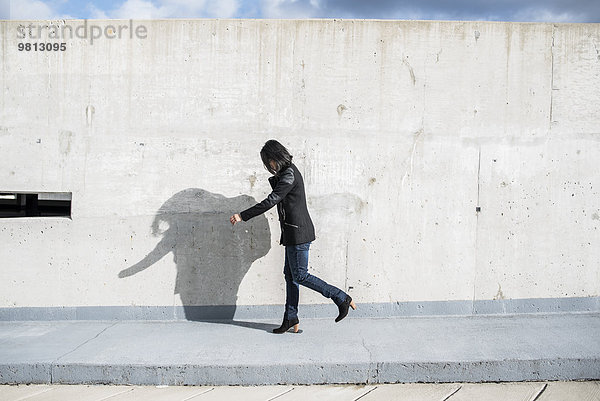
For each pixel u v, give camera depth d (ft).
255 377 11.92
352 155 15.08
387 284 15.26
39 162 15.08
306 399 11.16
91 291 15.26
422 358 12.02
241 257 15.25
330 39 14.88
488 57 14.94
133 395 11.44
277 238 15.20
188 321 15.23
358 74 14.97
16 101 14.97
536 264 15.29
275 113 15.03
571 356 11.92
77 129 15.03
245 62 14.96
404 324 14.58
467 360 11.85
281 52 14.93
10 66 14.92
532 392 11.32
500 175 15.16
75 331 14.33
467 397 11.12
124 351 12.75
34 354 12.54
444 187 15.16
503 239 15.26
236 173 15.12
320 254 15.21
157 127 15.03
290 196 13.16
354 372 11.92
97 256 15.23
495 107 15.05
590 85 15.02
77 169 15.08
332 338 13.51
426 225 15.21
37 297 15.25
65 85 14.97
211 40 14.93
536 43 14.92
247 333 14.01
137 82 14.98
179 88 14.99
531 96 15.03
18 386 11.96
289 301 13.84
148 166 15.11
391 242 15.21
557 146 15.12
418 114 15.05
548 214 15.23
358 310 15.30
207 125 15.07
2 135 14.99
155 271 15.26
